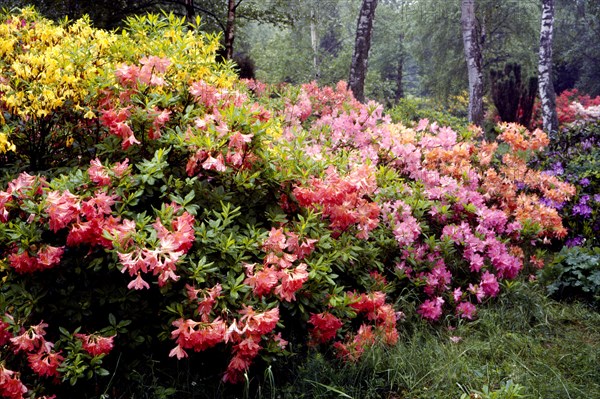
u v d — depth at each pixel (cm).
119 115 287
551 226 524
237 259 275
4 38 344
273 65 2164
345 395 270
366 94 2244
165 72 332
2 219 261
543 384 299
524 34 2153
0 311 248
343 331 326
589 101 2014
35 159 329
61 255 265
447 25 2205
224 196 294
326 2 2369
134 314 273
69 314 262
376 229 414
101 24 949
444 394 292
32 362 240
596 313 420
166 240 246
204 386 280
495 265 438
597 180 616
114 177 270
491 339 361
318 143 493
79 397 266
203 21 1110
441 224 457
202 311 256
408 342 354
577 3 2502
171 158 305
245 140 281
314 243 311
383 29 2823
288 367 299
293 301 297
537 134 563
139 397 267
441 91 2439
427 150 514
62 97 308
